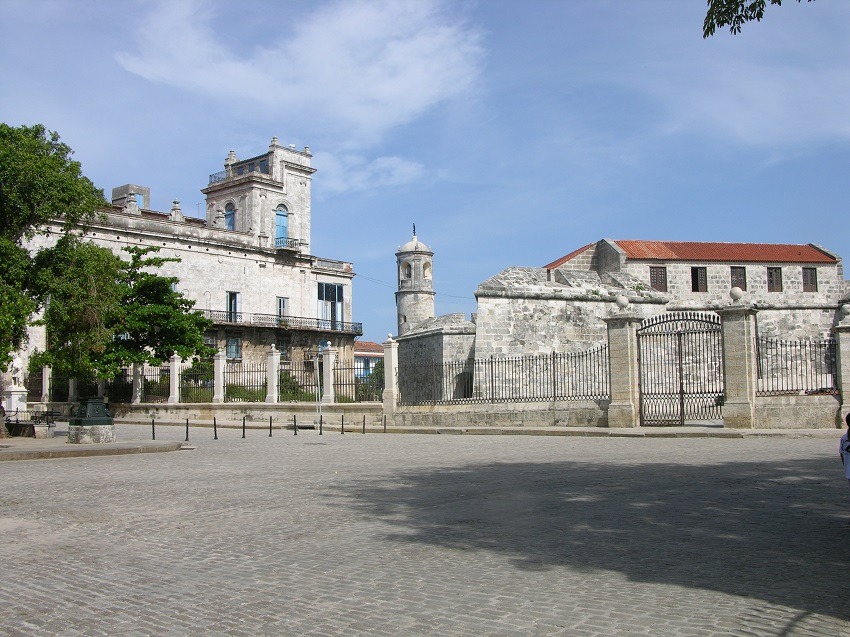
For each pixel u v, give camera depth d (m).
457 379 39.28
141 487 14.93
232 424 37.94
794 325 40.44
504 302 36.34
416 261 89.81
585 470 16.14
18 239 29.72
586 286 38.69
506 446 22.64
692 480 14.21
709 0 13.17
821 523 10.14
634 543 9.27
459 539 9.76
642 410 26.77
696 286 41.59
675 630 6.20
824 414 23.77
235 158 78.62
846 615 6.49
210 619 6.74
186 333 48.47
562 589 7.42
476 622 6.51
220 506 12.57
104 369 44.44
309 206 78.94
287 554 9.12
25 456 20.53
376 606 7.00
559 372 36.28
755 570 7.93
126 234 60.22
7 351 26.22
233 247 68.19
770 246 44.34
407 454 21.00
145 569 8.53
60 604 7.28
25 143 27.34
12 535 10.48
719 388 35.88
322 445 24.72
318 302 77.12
